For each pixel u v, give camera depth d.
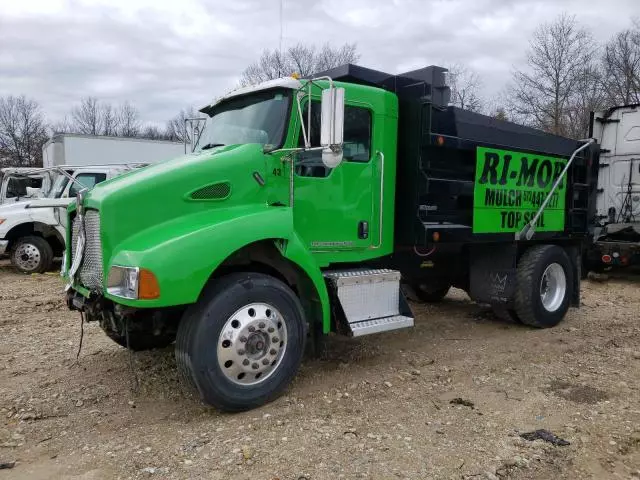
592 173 7.61
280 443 3.52
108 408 4.18
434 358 5.42
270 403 4.19
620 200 10.84
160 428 3.81
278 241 4.18
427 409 4.14
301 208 4.61
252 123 4.69
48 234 11.51
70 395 4.41
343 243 4.89
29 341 5.99
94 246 4.14
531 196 6.52
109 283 3.74
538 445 3.55
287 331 4.20
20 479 3.16
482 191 5.84
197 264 3.69
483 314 7.45
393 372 4.98
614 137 10.89
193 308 3.88
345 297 4.64
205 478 3.12
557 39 30.33
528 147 6.39
